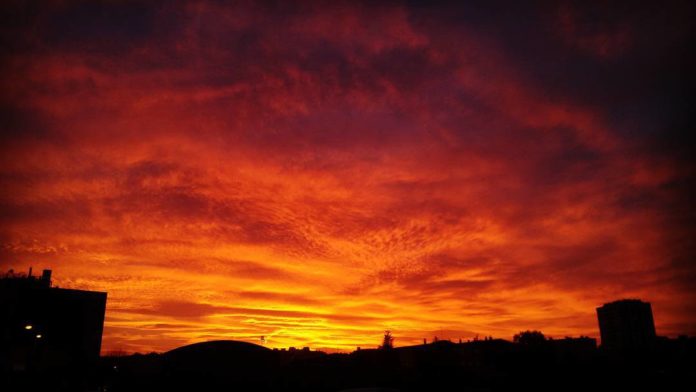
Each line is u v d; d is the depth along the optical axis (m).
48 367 38.88
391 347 34.22
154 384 28.03
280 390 28.27
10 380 35.91
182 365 28.52
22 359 37.97
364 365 31.69
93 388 36.62
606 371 26.98
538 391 27.28
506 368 29.94
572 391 26.70
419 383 29.31
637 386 25.02
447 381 29.39
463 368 30.81
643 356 28.22
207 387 27.91
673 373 25.12
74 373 38.88
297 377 29.45
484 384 28.73
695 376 24.12
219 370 28.47
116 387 28.47
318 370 30.48
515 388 27.86
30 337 38.88
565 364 28.62
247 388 28.16
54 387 36.84
